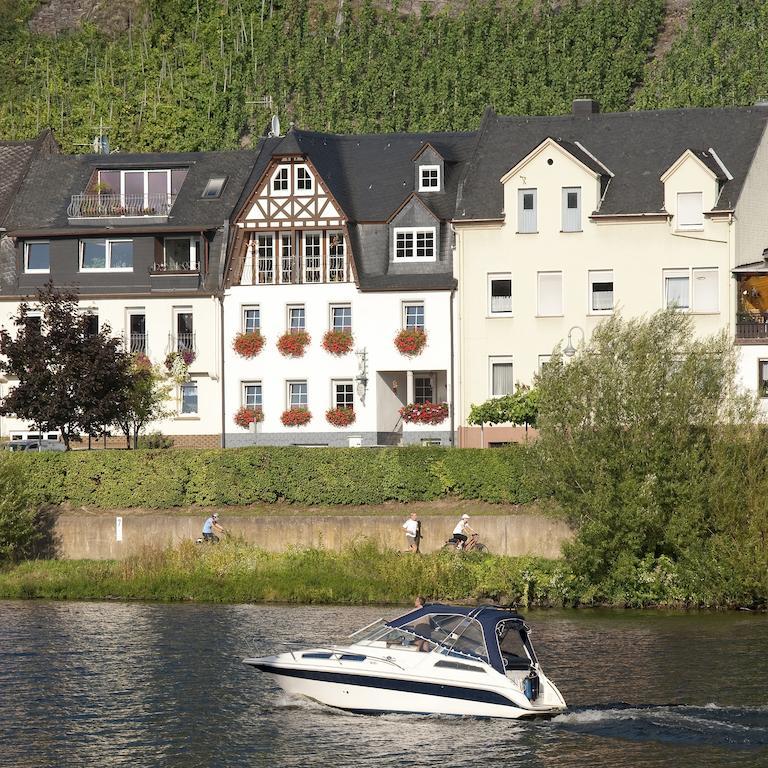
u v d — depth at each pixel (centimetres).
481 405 16538
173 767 8238
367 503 14662
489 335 17462
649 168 17462
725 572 12681
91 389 15888
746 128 17600
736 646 10994
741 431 13075
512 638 9494
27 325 16212
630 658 10600
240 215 18250
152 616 12381
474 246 17538
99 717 9131
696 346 13450
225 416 18188
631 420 13162
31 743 8631
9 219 19050
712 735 8675
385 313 17812
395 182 18438
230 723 9025
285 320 18112
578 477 13112
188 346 18375
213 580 13438
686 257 16938
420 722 9069
